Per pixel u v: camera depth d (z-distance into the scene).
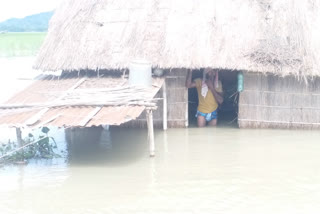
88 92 9.80
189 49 10.86
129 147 10.22
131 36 11.38
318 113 10.97
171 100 11.51
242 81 11.09
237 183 7.92
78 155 9.80
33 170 8.94
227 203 7.09
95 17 11.98
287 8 11.34
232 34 11.08
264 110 11.23
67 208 7.11
